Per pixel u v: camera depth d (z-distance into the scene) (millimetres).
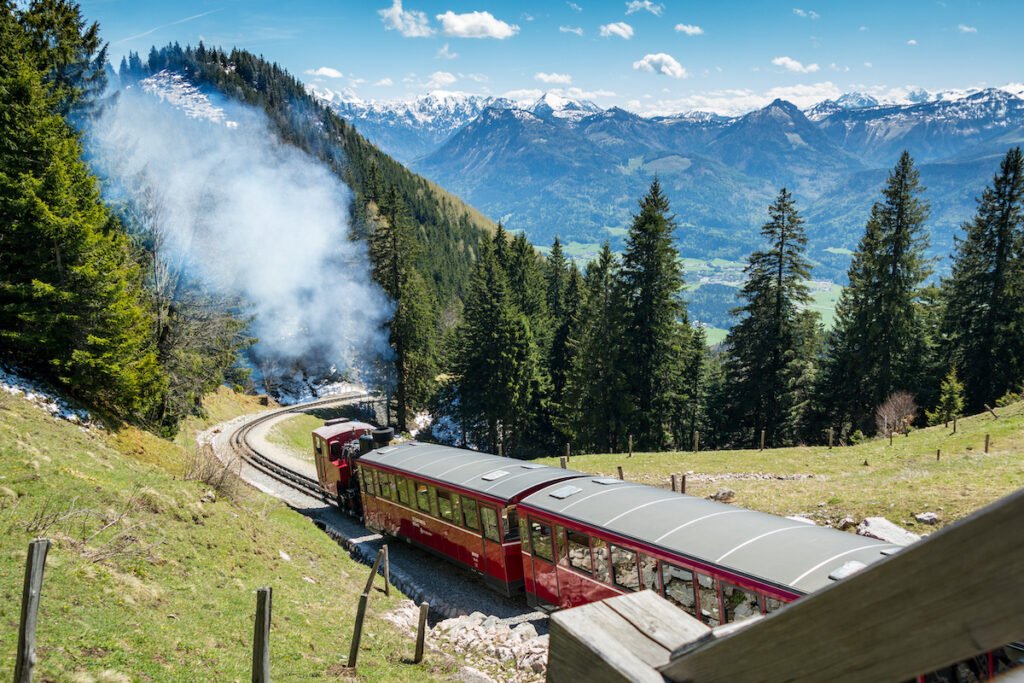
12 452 17562
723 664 1442
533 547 16781
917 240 46438
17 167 27141
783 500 22969
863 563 10711
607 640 1812
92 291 27609
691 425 67312
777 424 49375
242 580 15742
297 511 29531
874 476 24969
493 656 14344
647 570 13375
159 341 35281
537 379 60781
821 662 1189
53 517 14422
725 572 11727
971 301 47219
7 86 27859
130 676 9703
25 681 7082
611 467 33219
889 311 46625
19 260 26828
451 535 20484
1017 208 45281
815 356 54438
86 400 28906
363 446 27766
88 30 44062
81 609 11188
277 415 68250
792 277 47969
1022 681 1216
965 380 46594
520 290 72750
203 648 11508
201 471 22750
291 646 12852
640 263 48625
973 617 943
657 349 48969
